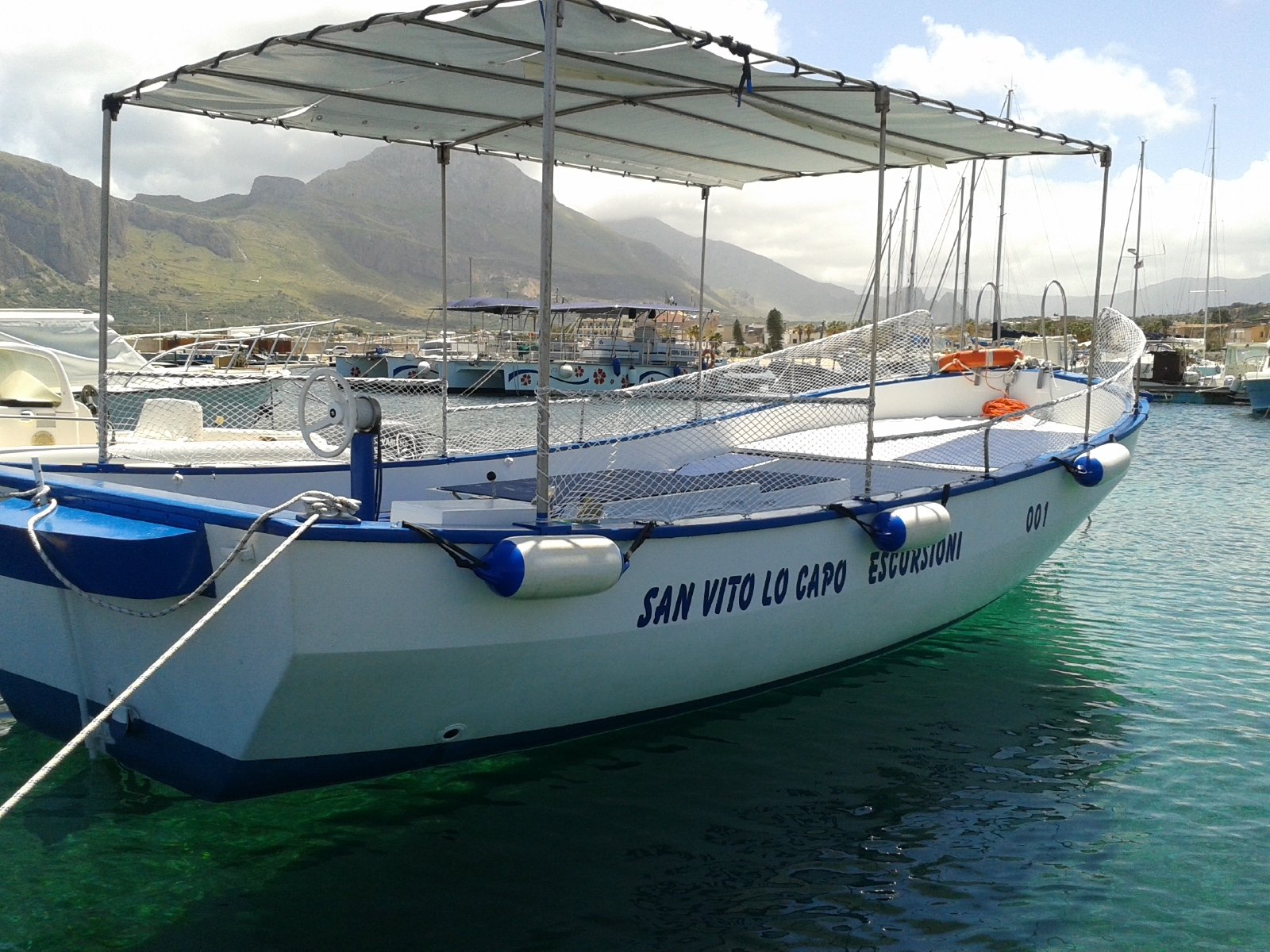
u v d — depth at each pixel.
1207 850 4.82
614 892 4.29
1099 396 9.85
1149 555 11.91
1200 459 23.11
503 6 4.11
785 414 9.13
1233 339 63.31
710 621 5.31
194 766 4.44
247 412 11.00
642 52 4.76
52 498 4.60
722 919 4.12
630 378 38.81
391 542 4.03
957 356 10.84
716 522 5.14
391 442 7.54
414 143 6.98
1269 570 11.09
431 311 41.97
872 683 6.98
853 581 6.17
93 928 3.95
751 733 6.03
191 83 5.31
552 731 5.14
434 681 4.36
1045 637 8.33
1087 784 5.54
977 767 5.71
